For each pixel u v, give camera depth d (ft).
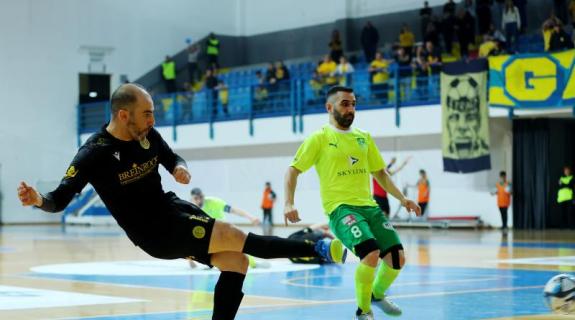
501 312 30.45
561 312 25.34
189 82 145.28
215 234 21.01
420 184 107.76
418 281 42.39
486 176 105.60
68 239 88.94
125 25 145.89
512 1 109.40
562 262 54.39
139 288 40.47
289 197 26.89
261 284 41.68
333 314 30.30
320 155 27.27
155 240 21.16
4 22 137.59
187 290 39.55
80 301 34.99
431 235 91.81
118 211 21.11
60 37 141.49
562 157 107.65
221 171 129.08
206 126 127.54
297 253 20.79
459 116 101.60
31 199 19.17
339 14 137.28
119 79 145.18
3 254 66.13
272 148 122.62
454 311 30.81
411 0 129.80
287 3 145.79
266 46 149.28
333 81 114.52
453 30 114.21
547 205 103.86
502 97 98.07
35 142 139.85
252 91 122.31
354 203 26.94
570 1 112.27
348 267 52.31
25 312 31.30
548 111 97.66
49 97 140.87
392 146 112.06
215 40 142.61
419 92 108.47
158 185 21.47
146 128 20.93
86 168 20.56
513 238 84.58
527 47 109.29
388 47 126.72
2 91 137.39
